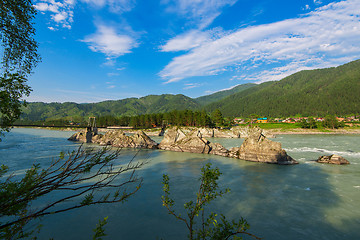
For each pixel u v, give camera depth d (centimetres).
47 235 1512
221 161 4178
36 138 9769
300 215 1791
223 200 2111
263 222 1680
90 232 1560
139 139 6712
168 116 16688
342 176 2914
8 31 654
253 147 4297
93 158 476
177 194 2284
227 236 611
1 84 432
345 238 1467
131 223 1698
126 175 3027
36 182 446
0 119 441
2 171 444
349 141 7844
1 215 405
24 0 668
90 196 446
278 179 2822
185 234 1545
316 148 5838
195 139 5612
